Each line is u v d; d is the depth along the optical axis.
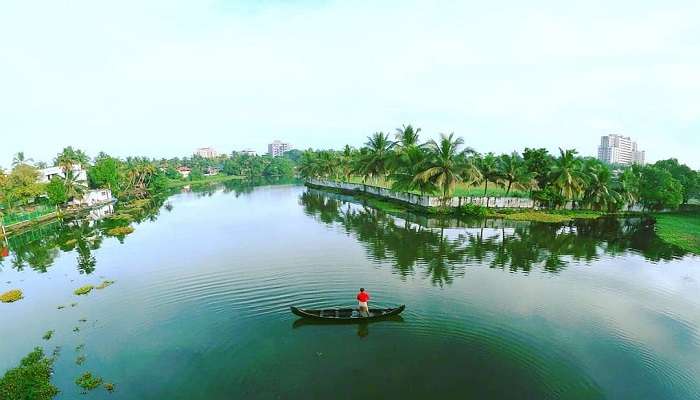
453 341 20.69
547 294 27.50
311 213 67.75
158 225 59.03
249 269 33.44
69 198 84.81
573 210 67.56
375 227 52.78
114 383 17.33
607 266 34.94
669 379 17.50
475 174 62.19
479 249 40.34
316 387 16.72
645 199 69.69
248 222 59.16
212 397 16.14
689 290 28.98
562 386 16.86
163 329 22.50
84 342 21.30
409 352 19.55
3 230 54.41
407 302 25.75
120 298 27.70
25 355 20.22
